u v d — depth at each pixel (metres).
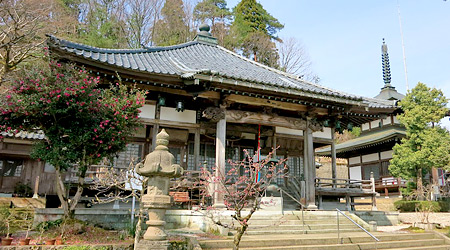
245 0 40.91
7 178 15.70
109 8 36.16
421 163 17.66
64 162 8.61
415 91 18.81
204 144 15.19
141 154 13.50
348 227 11.27
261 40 37.34
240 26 38.50
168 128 13.86
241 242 8.17
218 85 11.71
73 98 8.26
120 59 12.05
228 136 15.86
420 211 16.00
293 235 9.71
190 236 8.62
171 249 7.32
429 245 10.20
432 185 18.39
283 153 16.83
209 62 16.14
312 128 14.28
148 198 5.95
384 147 25.98
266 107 13.76
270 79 14.78
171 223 10.62
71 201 8.84
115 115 8.81
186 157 14.49
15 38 14.80
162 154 6.27
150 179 6.18
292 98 13.14
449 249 9.91
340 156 30.45
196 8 40.66
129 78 11.03
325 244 8.93
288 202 15.08
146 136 13.70
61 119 8.57
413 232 11.64
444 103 18.08
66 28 24.52
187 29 36.81
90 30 29.50
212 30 38.78
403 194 20.33
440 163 17.02
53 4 21.94
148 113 12.32
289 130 15.60
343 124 17.77
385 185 24.19
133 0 36.50
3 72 14.35
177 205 12.50
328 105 13.95
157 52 16.28
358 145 26.44
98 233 8.27
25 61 16.66
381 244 9.39
